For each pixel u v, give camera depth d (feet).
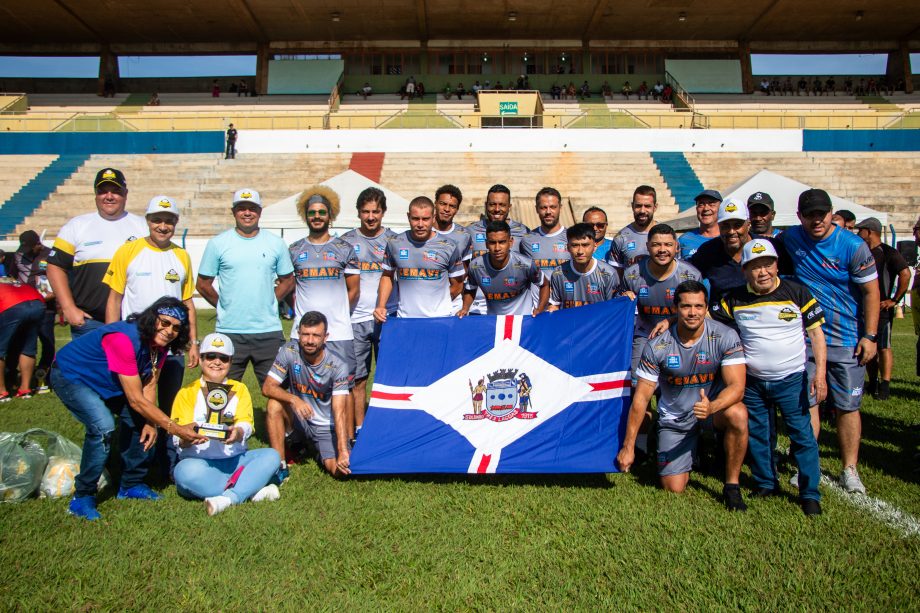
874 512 13.66
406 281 19.17
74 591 10.60
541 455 15.80
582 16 108.27
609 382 16.34
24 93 113.60
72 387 13.79
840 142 90.17
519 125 92.38
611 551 11.84
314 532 12.67
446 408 16.75
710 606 10.03
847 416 15.34
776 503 14.25
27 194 79.82
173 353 14.88
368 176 83.20
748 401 14.64
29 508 14.03
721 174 84.74
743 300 14.74
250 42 118.32
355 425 20.15
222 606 10.16
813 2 102.94
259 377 18.37
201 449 14.73
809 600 10.18
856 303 15.53
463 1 101.91
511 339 17.34
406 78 116.98
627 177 83.71
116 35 115.14
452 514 13.51
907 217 76.07
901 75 119.85
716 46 119.55
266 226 50.70
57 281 16.46
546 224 20.42
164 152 89.04
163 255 16.53
